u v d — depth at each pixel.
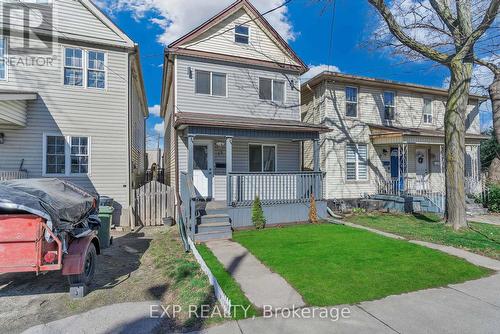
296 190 10.06
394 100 14.80
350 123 13.71
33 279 5.30
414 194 13.38
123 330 3.54
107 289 4.82
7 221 3.98
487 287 4.59
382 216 11.67
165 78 12.59
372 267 5.39
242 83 11.60
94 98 10.34
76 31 10.16
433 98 15.79
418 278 4.89
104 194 10.27
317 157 10.56
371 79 13.66
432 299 4.16
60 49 9.96
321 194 10.41
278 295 4.28
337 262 5.66
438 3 8.79
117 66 10.72
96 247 5.64
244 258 6.00
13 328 3.63
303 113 15.01
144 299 4.43
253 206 9.09
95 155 10.26
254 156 11.80
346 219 11.00
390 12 8.70
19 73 9.54
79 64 10.24
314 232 8.42
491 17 7.67
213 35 11.30
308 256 6.05
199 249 6.75
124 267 5.95
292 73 12.55
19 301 4.41
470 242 7.23
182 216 8.80
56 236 4.18
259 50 12.06
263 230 8.77
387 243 7.09
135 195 10.50
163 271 5.63
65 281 5.21
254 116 11.73
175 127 10.03
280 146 12.28
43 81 9.74
